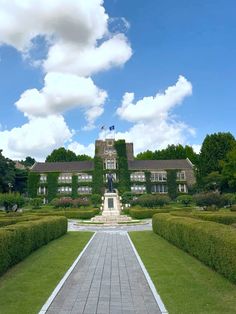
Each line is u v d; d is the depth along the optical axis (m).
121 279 11.83
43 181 91.31
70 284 11.11
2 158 85.50
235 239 9.95
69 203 66.12
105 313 8.19
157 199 62.78
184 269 12.73
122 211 60.78
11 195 59.97
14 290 10.14
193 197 67.06
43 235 19.44
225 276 10.59
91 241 22.78
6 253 12.16
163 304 8.71
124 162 90.88
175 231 18.30
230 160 72.38
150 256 16.12
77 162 95.88
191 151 113.38
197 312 7.99
